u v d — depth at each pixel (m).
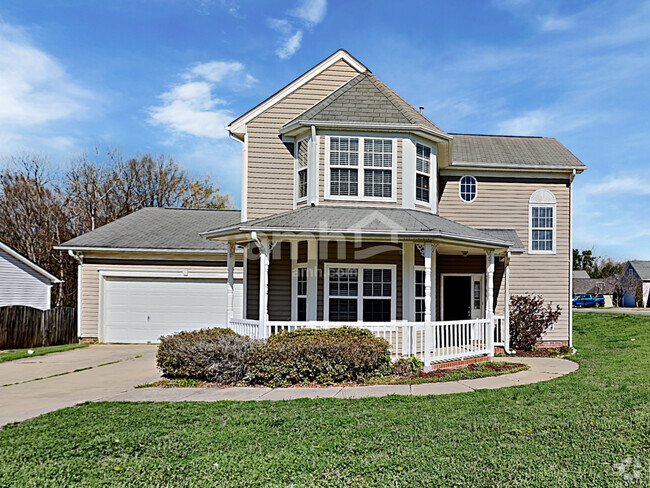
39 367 11.64
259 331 10.38
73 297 31.42
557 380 9.59
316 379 9.48
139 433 5.99
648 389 8.28
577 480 4.60
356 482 4.59
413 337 10.73
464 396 8.11
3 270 20.20
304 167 12.62
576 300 47.19
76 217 34.38
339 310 11.59
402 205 12.18
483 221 15.77
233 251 12.22
